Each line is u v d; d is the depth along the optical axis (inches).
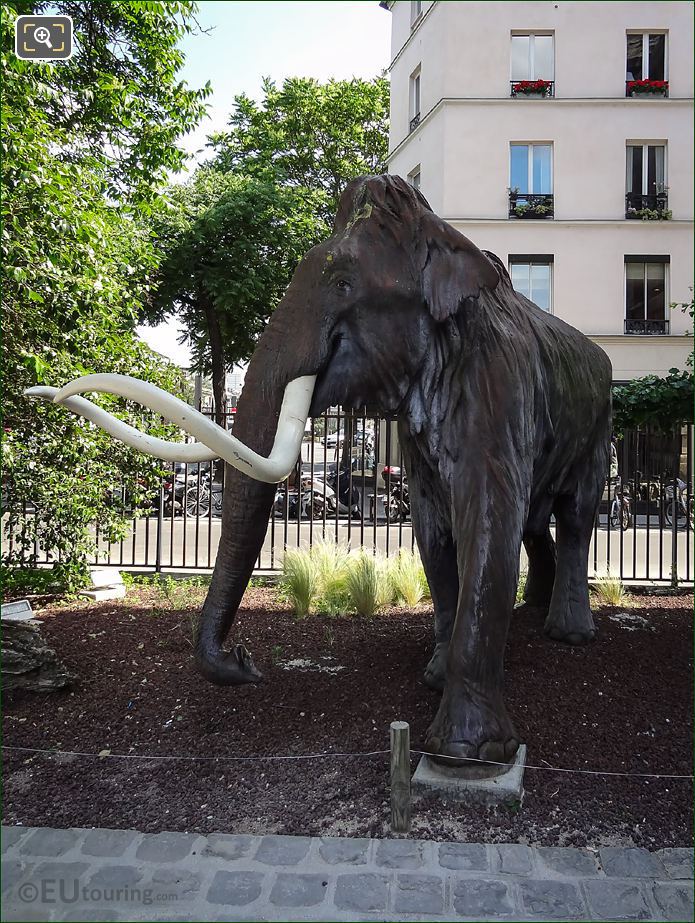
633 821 121.0
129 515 312.7
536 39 716.7
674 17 703.7
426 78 745.6
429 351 137.6
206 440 113.2
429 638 218.1
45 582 282.0
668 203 714.8
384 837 115.6
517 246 714.2
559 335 183.5
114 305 265.0
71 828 118.8
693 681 179.6
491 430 135.0
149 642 212.7
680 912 99.5
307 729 152.0
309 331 131.8
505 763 126.6
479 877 106.0
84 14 299.6
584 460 200.7
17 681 170.7
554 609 203.9
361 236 134.9
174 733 152.4
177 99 312.7
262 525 137.0
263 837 115.5
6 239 189.0
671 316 717.3
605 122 708.7
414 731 148.3
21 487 247.8
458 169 709.3
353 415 323.9
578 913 99.1
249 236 701.9
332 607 254.7
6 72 185.3
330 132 879.7
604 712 159.3
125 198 307.1
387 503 307.7
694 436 358.0
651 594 300.2
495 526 130.9
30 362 210.2
